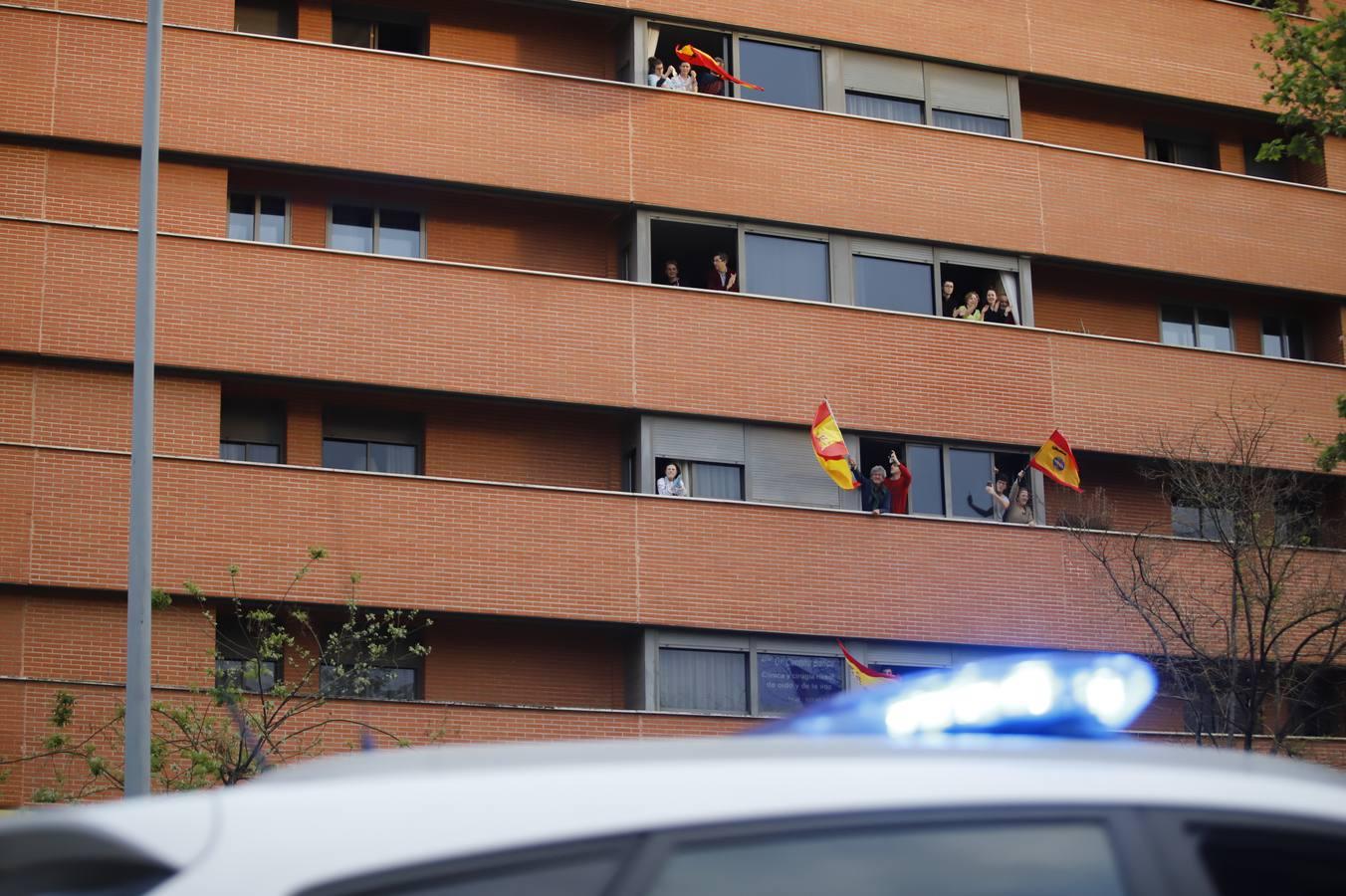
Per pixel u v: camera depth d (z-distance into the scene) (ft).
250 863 8.02
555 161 85.56
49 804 66.69
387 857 8.13
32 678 72.18
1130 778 9.02
